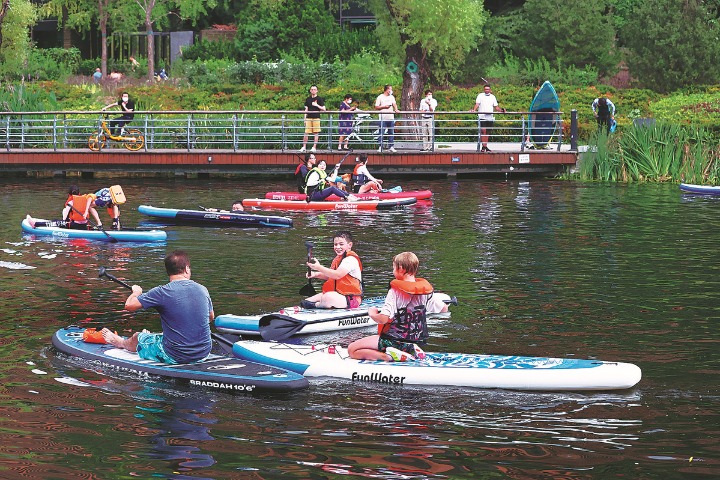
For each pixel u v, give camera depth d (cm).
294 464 660
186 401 795
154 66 4853
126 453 678
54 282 1305
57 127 2952
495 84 3994
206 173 3000
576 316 1102
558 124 3256
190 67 4228
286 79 4056
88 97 3766
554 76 3994
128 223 1956
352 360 880
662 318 1092
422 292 882
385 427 736
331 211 2155
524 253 1545
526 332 1028
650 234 1750
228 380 821
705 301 1179
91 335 946
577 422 748
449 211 2111
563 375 827
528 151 2903
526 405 788
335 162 2847
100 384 836
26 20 4234
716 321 1077
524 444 701
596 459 674
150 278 1342
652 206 2189
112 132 3091
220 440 705
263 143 3105
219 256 1534
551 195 2431
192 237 1759
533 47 4194
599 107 3042
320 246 1641
